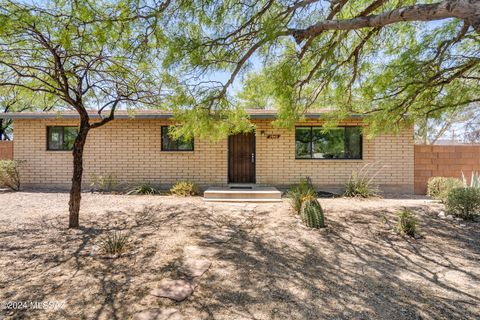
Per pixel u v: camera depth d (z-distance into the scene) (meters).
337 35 4.31
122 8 2.85
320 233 4.52
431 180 7.84
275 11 3.55
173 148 9.33
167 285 2.78
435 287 2.83
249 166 9.76
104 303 2.45
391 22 2.78
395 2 4.16
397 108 5.32
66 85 4.27
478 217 5.25
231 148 9.79
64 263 3.23
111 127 9.26
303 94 5.36
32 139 9.26
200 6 3.08
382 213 5.78
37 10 2.92
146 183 9.17
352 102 5.67
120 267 3.16
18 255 3.42
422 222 5.12
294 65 4.20
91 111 8.98
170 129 5.09
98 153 9.24
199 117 4.25
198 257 3.51
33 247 3.70
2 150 9.40
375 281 2.96
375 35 4.56
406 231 4.47
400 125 6.14
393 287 2.83
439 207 6.30
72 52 3.87
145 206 6.46
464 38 3.93
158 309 2.38
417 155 8.81
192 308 2.40
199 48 3.42
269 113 8.58
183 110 4.24
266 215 5.70
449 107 5.21
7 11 2.87
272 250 3.81
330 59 4.39
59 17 2.99
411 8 2.54
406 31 4.42
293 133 9.08
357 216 5.54
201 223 5.07
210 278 2.96
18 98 6.00
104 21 2.88
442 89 5.00
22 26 3.11
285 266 3.31
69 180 9.27
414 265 3.37
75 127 9.31
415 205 6.59
